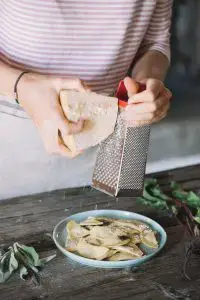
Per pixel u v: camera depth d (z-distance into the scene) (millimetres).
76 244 1182
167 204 1459
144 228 1245
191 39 3744
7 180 1557
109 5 1321
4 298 1022
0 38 1399
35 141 1540
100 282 1081
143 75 1487
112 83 1478
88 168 1632
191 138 3123
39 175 1584
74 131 1116
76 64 1393
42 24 1310
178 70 3891
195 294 1050
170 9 1575
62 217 1376
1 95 1457
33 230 1299
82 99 1122
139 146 1170
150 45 1581
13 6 1318
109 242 1169
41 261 1138
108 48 1389
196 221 1362
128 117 1130
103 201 1479
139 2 1364
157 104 1152
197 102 3604
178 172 1709
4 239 1249
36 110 1170
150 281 1090
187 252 1196
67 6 1298
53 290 1052
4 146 1520
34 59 1367
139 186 1194
